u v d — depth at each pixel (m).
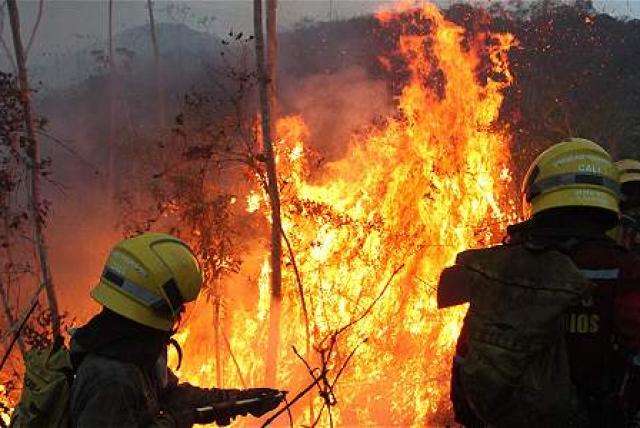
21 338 7.34
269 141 7.43
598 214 1.81
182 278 2.26
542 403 1.58
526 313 1.61
